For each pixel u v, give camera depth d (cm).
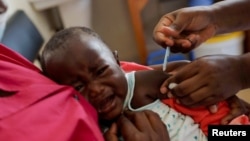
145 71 72
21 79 52
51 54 63
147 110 62
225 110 67
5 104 46
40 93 49
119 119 61
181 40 70
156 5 202
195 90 61
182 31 73
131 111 65
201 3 159
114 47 220
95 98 59
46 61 63
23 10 156
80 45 61
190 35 72
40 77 55
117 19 211
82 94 60
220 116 66
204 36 75
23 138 41
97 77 60
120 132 58
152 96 68
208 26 75
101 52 63
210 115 66
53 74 62
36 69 63
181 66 77
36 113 44
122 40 219
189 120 65
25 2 166
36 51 145
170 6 203
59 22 196
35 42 147
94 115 55
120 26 214
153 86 69
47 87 51
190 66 64
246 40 176
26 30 142
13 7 146
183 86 61
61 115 46
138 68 81
